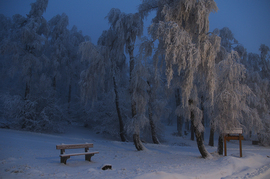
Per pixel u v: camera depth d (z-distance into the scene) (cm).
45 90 2047
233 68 1041
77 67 2873
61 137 1650
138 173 537
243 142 2439
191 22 1019
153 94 1792
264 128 2105
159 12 1145
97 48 1625
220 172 604
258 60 2423
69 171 543
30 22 1989
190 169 629
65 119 2247
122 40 1509
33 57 2025
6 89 2327
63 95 3064
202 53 946
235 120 1048
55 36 2616
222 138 1120
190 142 2236
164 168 635
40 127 1861
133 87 1229
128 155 952
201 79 1048
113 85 1888
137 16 1395
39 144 1127
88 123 2495
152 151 1188
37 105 2000
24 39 1933
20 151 842
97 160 762
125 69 1898
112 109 2111
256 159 884
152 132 1822
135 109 1267
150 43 1083
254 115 1803
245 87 1174
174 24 920
